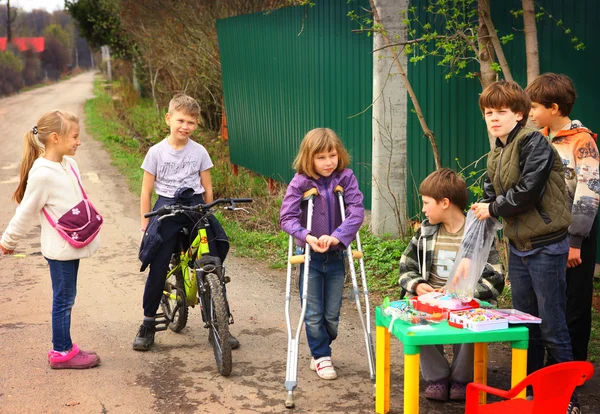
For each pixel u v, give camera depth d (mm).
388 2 7559
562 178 3762
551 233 3762
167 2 17609
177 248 5387
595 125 6039
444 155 7699
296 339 4355
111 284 7195
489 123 3797
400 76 7734
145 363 5074
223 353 4703
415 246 4359
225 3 15383
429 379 4312
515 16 6246
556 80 4094
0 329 5848
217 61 15945
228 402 4402
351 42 9023
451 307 3891
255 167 12508
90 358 5008
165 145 5277
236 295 6719
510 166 3732
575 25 6113
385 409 4133
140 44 23312
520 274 3967
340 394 4480
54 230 4793
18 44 65125
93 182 14156
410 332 3641
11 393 4574
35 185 4688
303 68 10320
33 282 7324
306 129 10375
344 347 5312
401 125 7859
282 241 8570
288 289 4496
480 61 6234
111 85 49375
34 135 4789
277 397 4457
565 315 4062
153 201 11164
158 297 5230
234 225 9453
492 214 3760
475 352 4152
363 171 9109
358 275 6898
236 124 13352
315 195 4590
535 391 3121
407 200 8359
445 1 6750
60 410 4328
